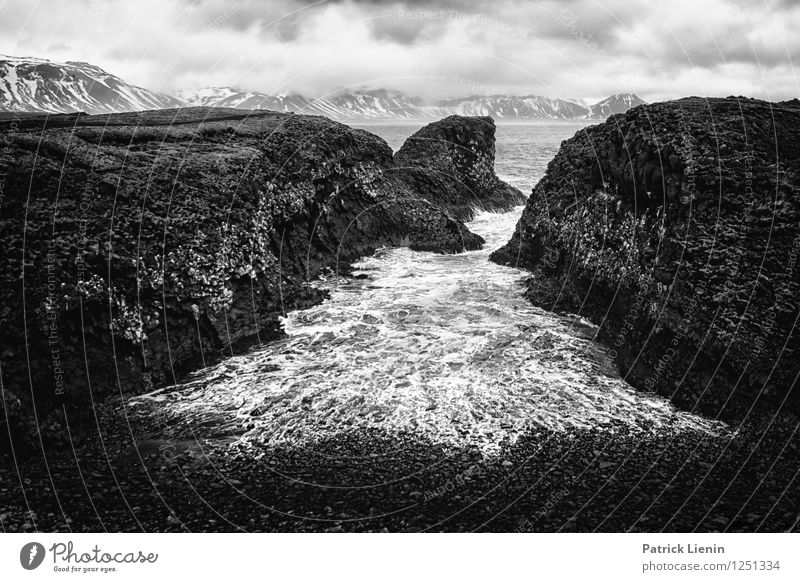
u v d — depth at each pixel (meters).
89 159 17.78
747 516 10.01
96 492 10.85
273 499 10.67
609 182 20.91
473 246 31.95
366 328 19.23
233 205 20.23
